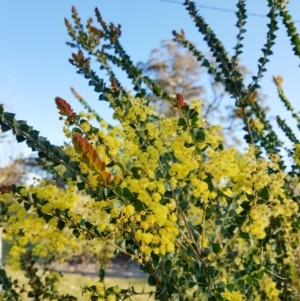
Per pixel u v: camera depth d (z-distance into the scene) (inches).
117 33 146.9
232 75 131.0
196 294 106.7
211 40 134.3
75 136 55.4
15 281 102.8
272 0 122.7
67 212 64.9
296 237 104.9
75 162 63.1
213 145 69.5
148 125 76.5
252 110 136.5
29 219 64.3
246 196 65.6
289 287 105.7
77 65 103.7
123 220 63.9
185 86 729.0
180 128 70.1
